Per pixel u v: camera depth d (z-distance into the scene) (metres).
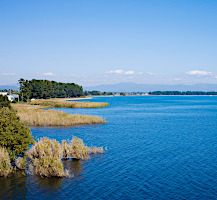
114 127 42.34
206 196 15.49
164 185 17.11
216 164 21.59
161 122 50.47
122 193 15.86
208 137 33.81
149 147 27.66
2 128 20.88
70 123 44.97
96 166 20.80
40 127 41.53
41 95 155.00
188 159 23.06
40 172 18.77
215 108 98.25
